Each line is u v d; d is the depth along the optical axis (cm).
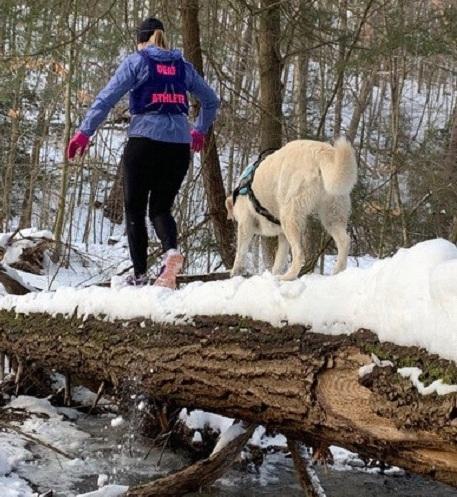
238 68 1198
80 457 525
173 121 517
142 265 526
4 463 497
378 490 511
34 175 1881
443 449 272
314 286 347
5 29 889
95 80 1609
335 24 894
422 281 285
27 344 524
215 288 407
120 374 446
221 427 536
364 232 1049
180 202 1059
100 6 819
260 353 353
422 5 996
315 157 462
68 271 1388
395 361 284
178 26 901
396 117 1470
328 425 319
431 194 1067
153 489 407
